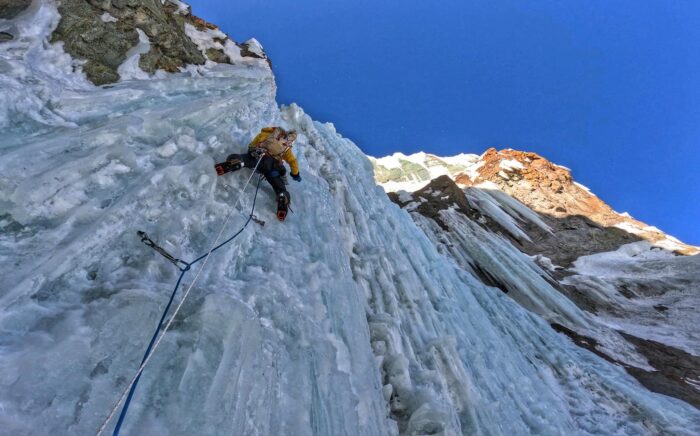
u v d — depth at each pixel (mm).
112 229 3279
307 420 2904
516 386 7699
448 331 7191
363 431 3375
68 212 3281
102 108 4988
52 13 5820
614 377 10820
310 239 5262
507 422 6004
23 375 2084
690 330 15898
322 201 6539
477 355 6918
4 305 2400
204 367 2639
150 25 7172
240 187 5008
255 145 5324
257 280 3832
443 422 4219
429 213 24719
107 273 3000
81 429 2043
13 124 3957
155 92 5996
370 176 12211
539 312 16203
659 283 20203
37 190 3211
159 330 2709
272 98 8953
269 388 2885
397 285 6949
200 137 5266
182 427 2293
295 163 5672
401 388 4668
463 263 19359
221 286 3430
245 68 9148
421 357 5633
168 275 3254
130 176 3971
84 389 2205
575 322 15617
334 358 3738
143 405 2305
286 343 3416
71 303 2662
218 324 2889
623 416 9156
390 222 9805
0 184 3084
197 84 6930
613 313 17922
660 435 8711
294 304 3855
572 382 9961
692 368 13000
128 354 2490
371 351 4480
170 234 3586
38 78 4738
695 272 20359
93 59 5875
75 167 3582
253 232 4516
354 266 6320
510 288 17766
